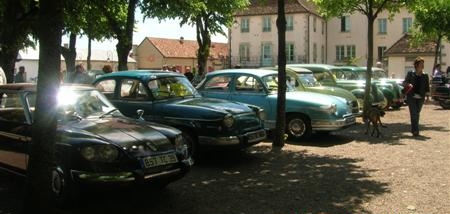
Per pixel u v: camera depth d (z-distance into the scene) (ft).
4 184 25.35
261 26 189.37
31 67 169.48
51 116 16.48
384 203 22.00
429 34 95.25
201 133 29.43
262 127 32.32
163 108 30.60
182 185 25.41
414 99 42.24
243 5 88.02
